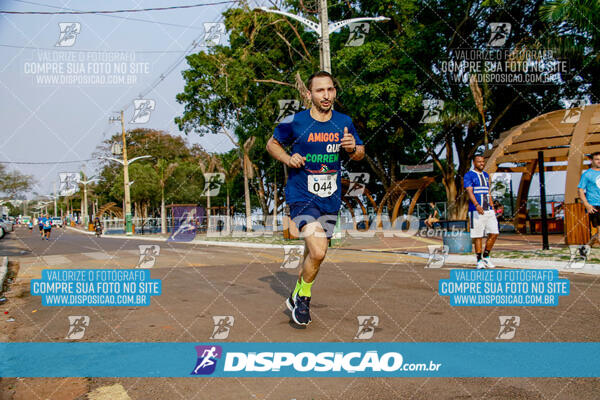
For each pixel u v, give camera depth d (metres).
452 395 2.34
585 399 2.26
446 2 20.53
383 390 2.43
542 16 13.62
